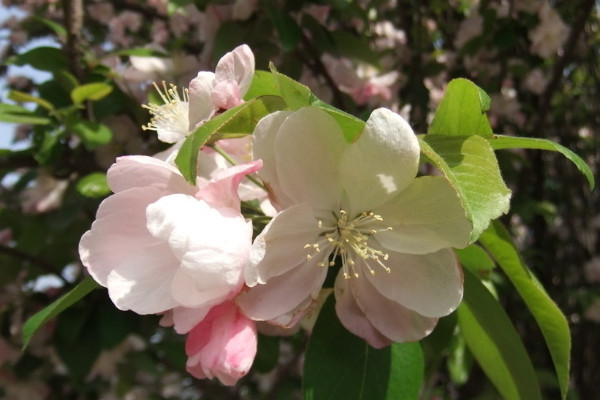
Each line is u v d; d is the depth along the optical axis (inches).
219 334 6.7
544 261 21.7
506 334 8.4
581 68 22.8
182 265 6.3
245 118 7.3
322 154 6.8
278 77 6.8
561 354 7.9
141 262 6.9
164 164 6.9
